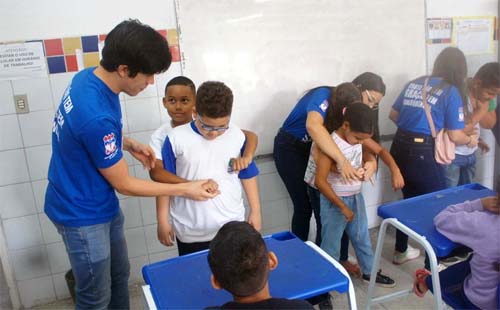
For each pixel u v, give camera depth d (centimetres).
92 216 146
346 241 236
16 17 199
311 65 252
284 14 239
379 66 270
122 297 178
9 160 212
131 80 134
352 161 199
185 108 181
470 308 144
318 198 219
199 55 228
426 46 279
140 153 162
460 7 282
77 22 208
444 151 233
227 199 162
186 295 116
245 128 245
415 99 234
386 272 240
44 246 228
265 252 97
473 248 138
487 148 281
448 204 173
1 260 224
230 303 97
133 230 241
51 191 148
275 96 247
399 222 161
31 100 209
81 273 150
